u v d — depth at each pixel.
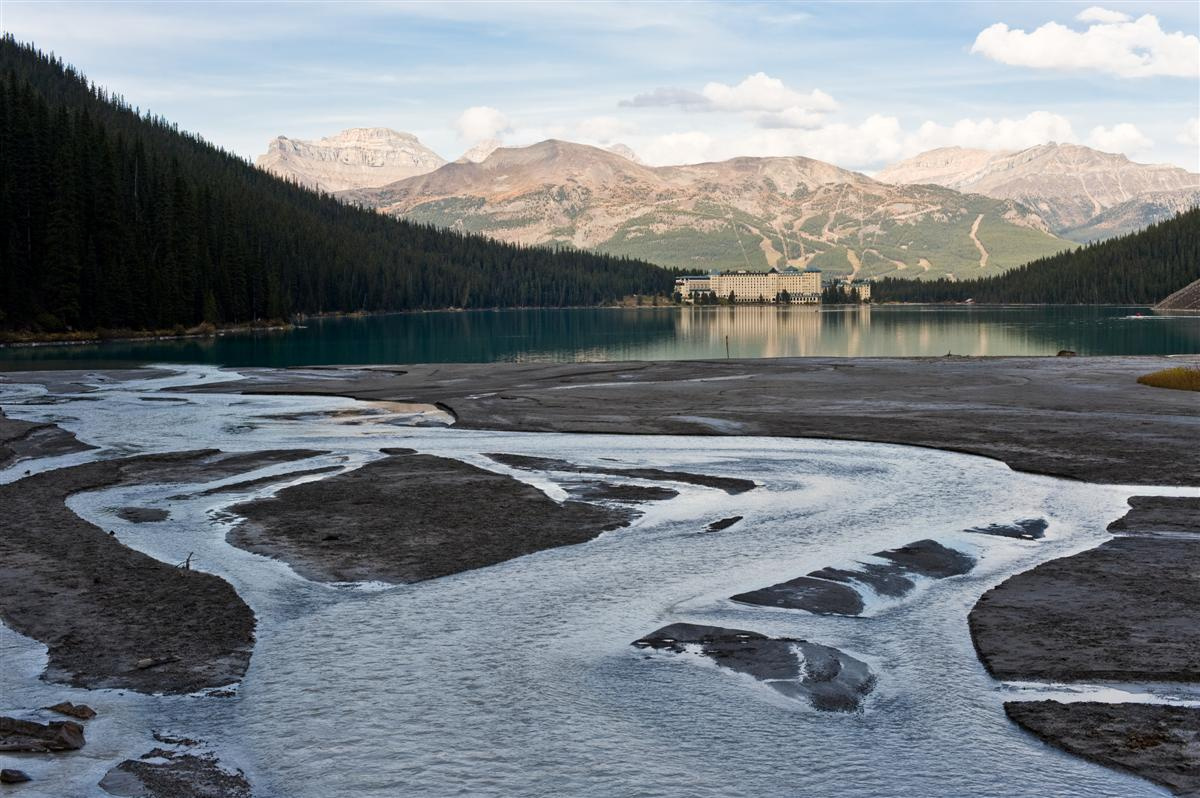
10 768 13.05
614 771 13.07
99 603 19.92
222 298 167.38
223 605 19.78
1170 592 19.83
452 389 64.38
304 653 17.19
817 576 21.67
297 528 26.33
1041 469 34.72
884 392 60.44
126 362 98.25
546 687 15.70
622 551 23.94
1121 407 51.38
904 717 14.48
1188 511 27.86
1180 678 15.49
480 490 31.36
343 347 132.12
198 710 14.95
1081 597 19.66
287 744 13.87
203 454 39.16
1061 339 153.50
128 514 28.31
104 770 13.11
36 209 132.50
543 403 55.81
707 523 26.95
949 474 34.28
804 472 34.84
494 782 12.82
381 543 24.70
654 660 16.78
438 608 19.62
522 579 21.58
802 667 16.36
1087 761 13.00
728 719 14.53
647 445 41.31
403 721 14.55
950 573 21.89
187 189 163.00
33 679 16.16
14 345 123.00
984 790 12.39
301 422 49.34
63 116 157.38
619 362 89.25
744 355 122.88
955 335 169.38
